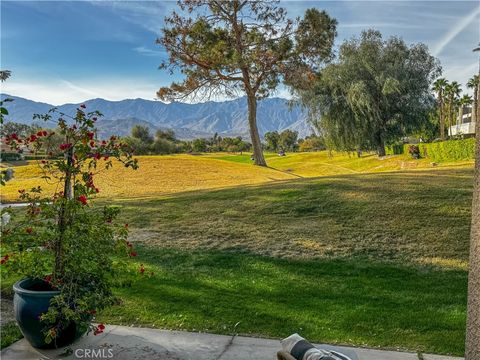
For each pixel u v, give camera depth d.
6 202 16.38
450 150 37.00
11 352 4.40
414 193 11.00
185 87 33.12
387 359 4.24
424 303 5.70
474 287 2.87
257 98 34.81
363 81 37.84
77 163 4.69
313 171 44.88
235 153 100.50
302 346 3.05
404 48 38.91
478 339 2.83
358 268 7.07
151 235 9.24
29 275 4.57
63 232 4.51
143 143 74.56
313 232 8.88
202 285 6.45
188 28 29.88
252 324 5.11
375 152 56.72
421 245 7.89
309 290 6.22
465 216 9.10
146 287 6.35
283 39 30.16
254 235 8.90
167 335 4.82
